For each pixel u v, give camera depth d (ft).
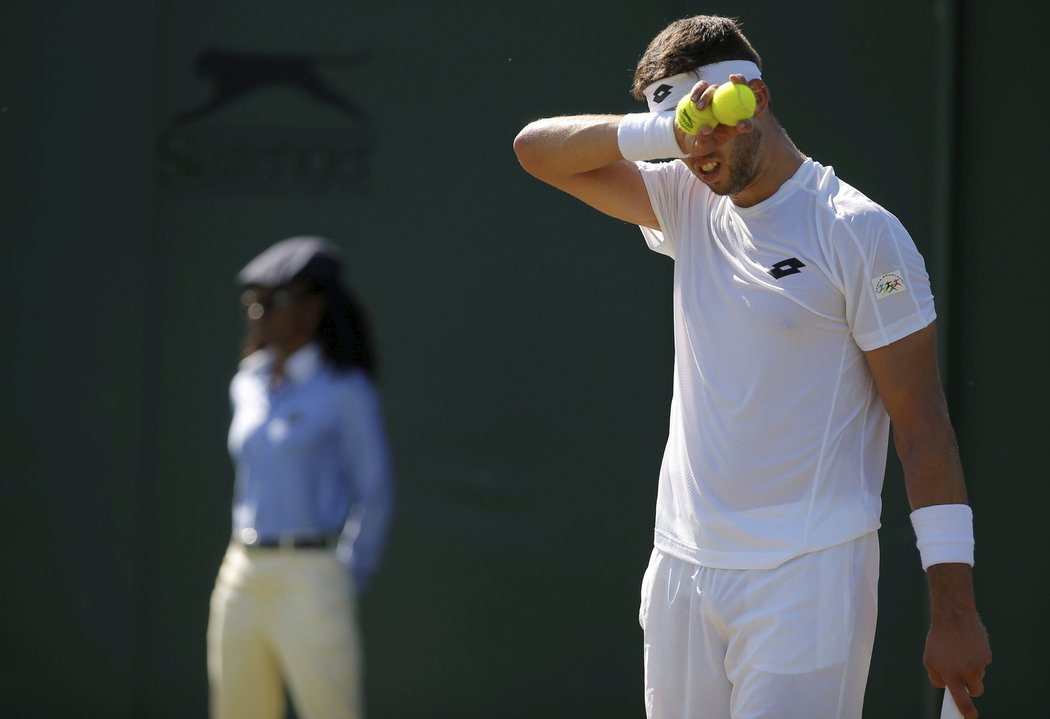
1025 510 58.75
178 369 61.98
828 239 28.96
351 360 48.49
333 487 47.70
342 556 47.85
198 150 61.82
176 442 61.87
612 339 60.29
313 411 47.19
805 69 59.57
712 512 30.55
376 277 61.05
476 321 60.75
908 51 59.16
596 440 60.29
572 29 60.39
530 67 60.59
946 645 28.63
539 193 60.54
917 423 29.07
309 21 61.46
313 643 46.39
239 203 61.72
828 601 29.53
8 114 62.03
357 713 47.03
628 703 59.98
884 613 59.21
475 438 60.75
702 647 31.27
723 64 30.09
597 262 60.34
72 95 62.08
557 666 60.34
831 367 29.48
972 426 59.16
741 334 29.89
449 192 60.90
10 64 62.03
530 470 60.54
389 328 60.85
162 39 61.87
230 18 61.67
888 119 59.31
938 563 28.78
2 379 62.28
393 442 60.80
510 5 60.64
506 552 60.59
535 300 60.54
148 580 61.77
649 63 31.07
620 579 60.13
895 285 28.53
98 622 61.87
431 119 61.00
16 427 62.13
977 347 59.11
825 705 29.66
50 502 62.03
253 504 47.32
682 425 31.55
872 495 30.32
